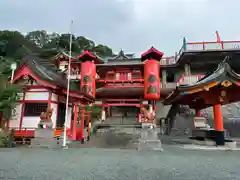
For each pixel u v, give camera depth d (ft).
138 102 103.14
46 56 164.04
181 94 38.42
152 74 95.76
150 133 35.83
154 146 34.73
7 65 54.34
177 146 39.52
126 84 107.34
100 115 98.48
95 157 27.14
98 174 17.94
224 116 78.69
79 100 53.83
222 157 27.17
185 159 25.62
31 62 51.44
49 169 19.84
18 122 48.26
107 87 106.73
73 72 121.49
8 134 42.42
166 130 76.64
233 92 38.37
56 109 51.75
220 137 38.29
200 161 24.29
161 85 103.91
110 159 25.58
